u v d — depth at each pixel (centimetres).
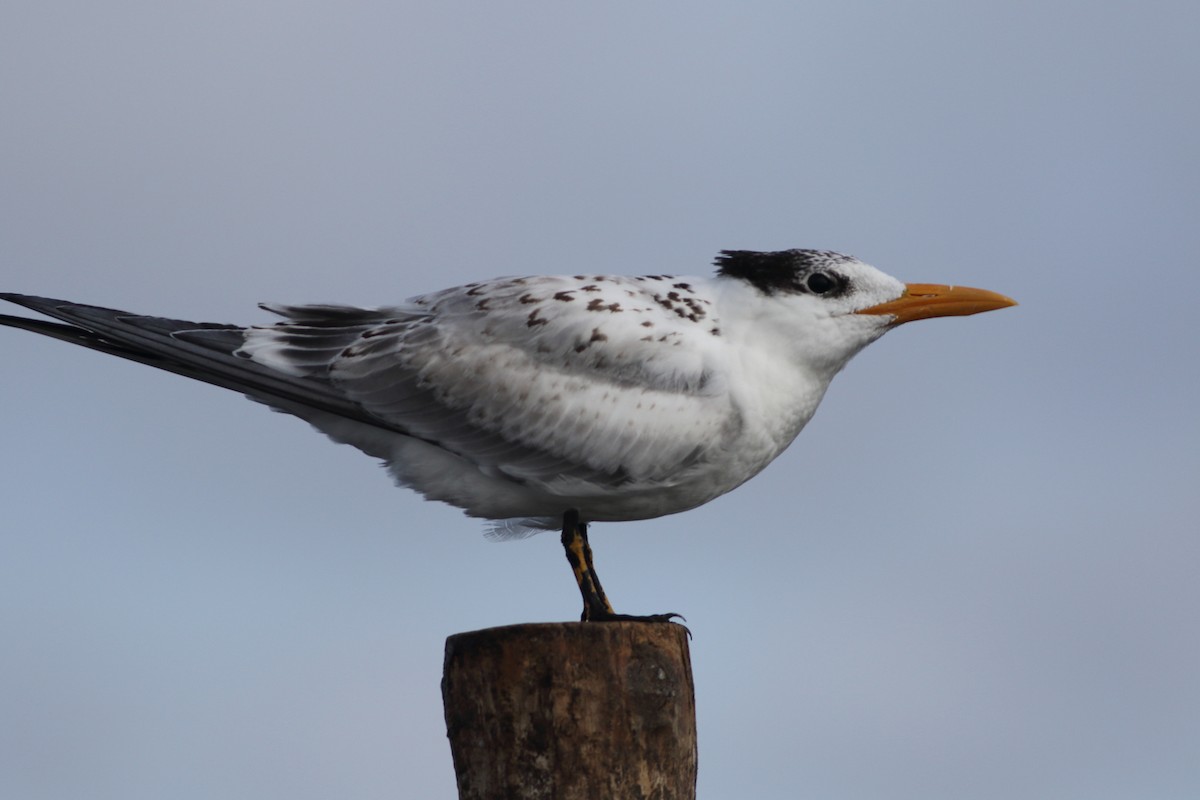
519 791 853
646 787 857
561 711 849
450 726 889
